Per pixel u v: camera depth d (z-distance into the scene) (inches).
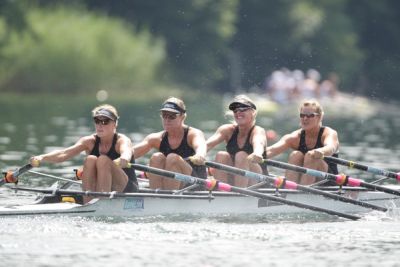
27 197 2288.4
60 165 2999.5
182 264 1612.9
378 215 2166.6
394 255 1707.7
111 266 1590.8
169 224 1958.7
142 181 2377.0
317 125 2258.9
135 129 4493.1
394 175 2237.9
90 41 7859.3
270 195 2078.0
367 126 5315.0
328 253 1716.3
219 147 3747.5
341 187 2175.2
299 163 2262.6
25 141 3727.9
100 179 2028.8
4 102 6525.6
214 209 2106.3
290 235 1879.9
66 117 5201.8
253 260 1651.1
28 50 7603.4
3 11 7795.3
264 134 2217.0
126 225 1926.7
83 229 1871.3
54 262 1609.3
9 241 1753.2
